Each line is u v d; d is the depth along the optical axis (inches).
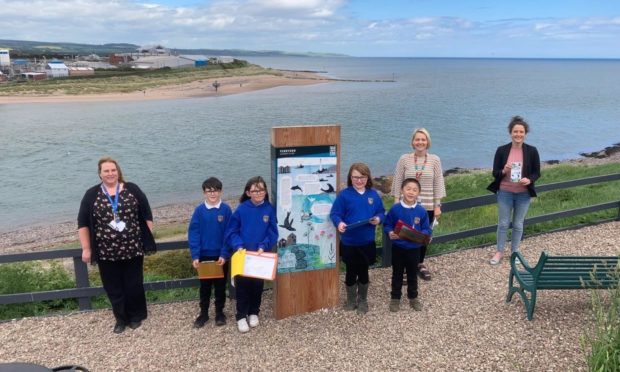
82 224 198.5
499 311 211.8
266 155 1152.2
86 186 884.0
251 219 202.7
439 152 1232.8
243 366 178.1
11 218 701.9
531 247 294.2
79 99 2859.3
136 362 182.5
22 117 1939.0
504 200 261.6
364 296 215.9
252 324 207.6
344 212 209.9
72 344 197.0
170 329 208.1
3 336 204.2
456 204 272.7
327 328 204.7
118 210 196.4
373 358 180.2
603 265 190.7
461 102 2551.7
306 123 1700.3
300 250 214.2
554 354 175.8
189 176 948.0
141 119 1850.4
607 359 142.3
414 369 171.8
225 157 1129.4
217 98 2851.9
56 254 218.2
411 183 212.7
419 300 226.4
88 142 1330.0
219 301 211.0
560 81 5098.4
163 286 231.6
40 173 977.5
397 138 1392.7
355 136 1427.2
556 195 478.9
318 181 211.5
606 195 457.1
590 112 2127.2
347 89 3634.4
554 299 220.8
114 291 202.8
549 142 1393.9
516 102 2568.9
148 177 938.1
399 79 5403.5
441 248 301.1
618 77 6318.9
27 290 258.4
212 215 205.0
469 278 249.9
